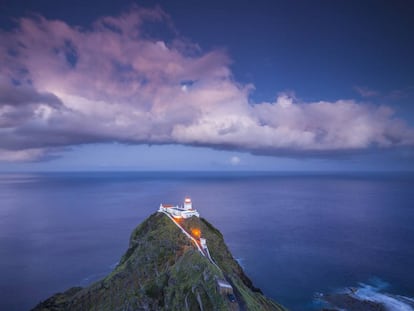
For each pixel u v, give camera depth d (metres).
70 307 80.25
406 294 99.81
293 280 112.31
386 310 88.19
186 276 67.81
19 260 136.88
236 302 59.34
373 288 104.56
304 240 167.88
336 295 99.19
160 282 71.62
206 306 59.16
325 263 130.38
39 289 107.12
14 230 194.12
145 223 108.38
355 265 127.75
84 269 125.94
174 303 63.00
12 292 104.75
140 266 82.44
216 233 106.88
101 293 80.50
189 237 91.00
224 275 72.94
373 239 169.75
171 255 82.81
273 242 164.00
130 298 71.81
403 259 135.12
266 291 103.31
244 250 149.62
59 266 129.25
